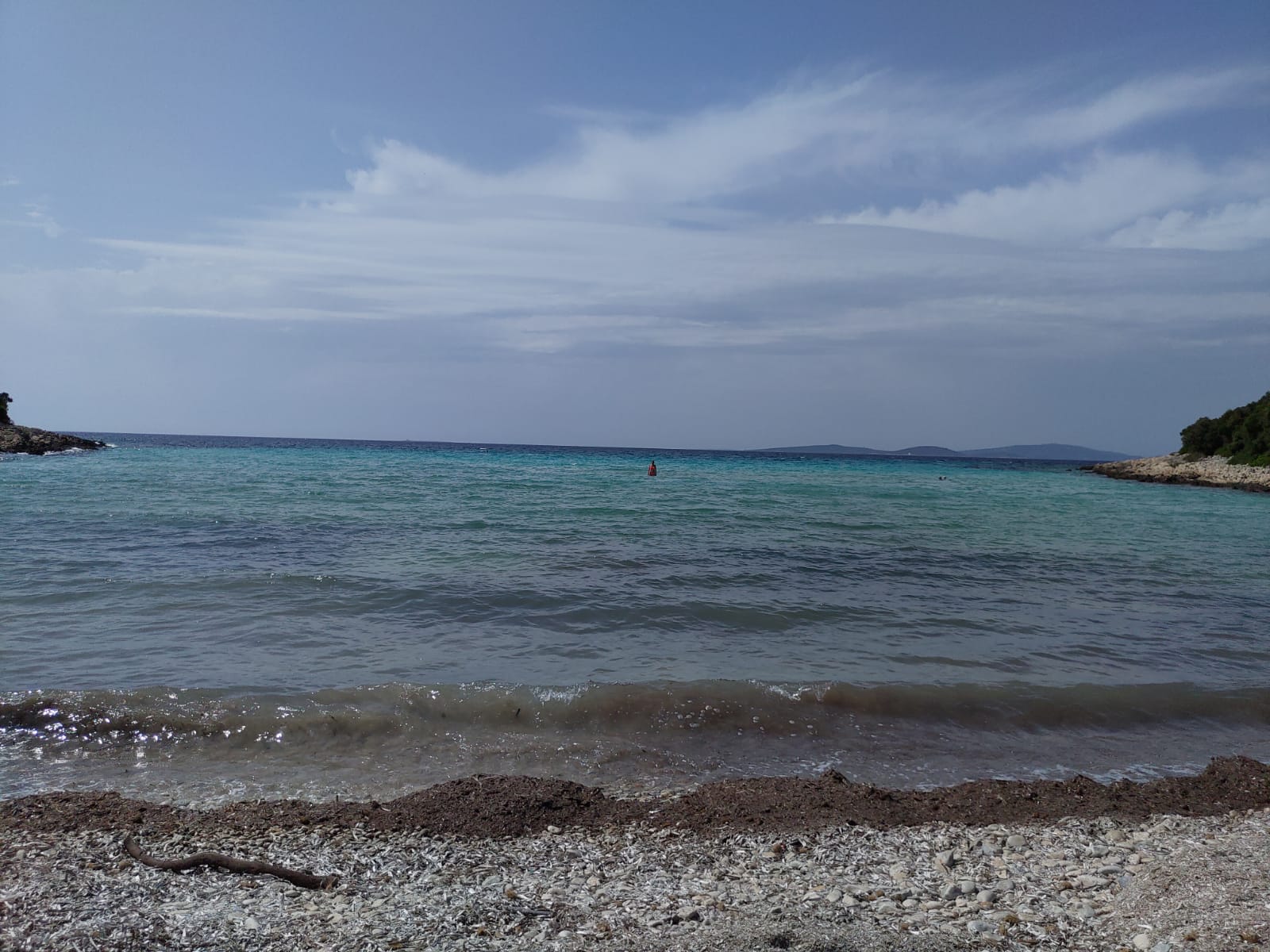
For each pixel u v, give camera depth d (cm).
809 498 3741
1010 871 586
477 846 611
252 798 693
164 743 802
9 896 502
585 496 3428
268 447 10319
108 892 517
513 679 1002
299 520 2291
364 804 671
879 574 1773
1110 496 4978
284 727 836
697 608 1391
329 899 523
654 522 2528
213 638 1128
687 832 647
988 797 726
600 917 502
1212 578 1906
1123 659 1182
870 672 1077
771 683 994
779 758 826
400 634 1188
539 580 1557
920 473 7525
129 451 7050
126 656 1033
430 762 783
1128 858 607
